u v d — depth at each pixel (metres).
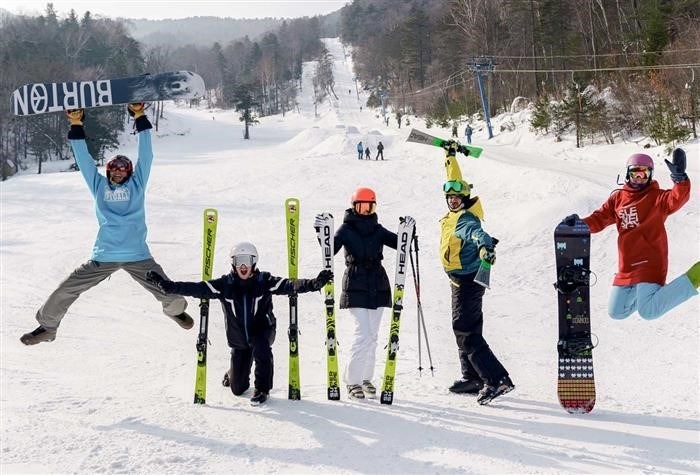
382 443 4.03
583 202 17.97
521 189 22.73
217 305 10.38
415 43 103.56
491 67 54.75
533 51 62.25
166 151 71.38
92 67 100.81
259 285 4.90
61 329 8.31
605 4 56.50
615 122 38.25
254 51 173.75
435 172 31.66
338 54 193.88
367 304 5.07
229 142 83.81
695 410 4.70
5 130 65.38
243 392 5.17
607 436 4.13
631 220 4.70
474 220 4.89
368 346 5.08
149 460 3.75
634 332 8.14
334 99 142.12
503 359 6.78
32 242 18.36
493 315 9.57
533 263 13.86
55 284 12.45
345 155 42.50
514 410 4.74
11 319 9.02
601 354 7.04
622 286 4.80
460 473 3.56
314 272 13.30
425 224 18.92
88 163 4.98
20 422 4.41
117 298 10.64
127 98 4.97
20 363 6.36
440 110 78.12
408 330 8.38
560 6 60.69
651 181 4.72
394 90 111.50
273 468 3.66
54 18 128.50
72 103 4.93
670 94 33.38
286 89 146.75
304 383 5.69
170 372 6.02
